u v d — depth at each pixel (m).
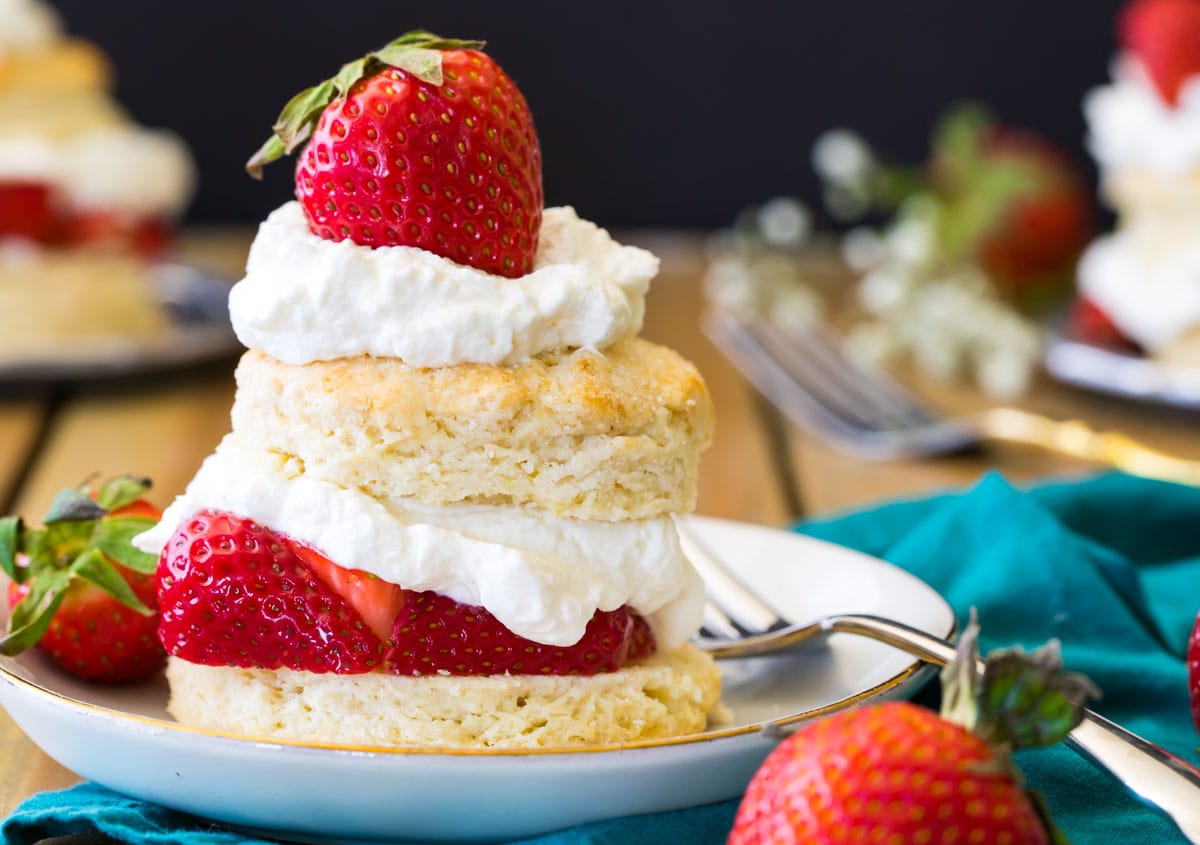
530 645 0.45
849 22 1.37
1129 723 0.50
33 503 0.62
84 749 0.44
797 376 0.83
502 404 0.45
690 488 0.47
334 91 0.45
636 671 0.46
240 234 1.27
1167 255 0.82
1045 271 0.99
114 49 1.32
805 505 0.65
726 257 1.23
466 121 0.45
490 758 0.42
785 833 0.40
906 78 1.38
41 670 0.48
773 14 1.36
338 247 0.45
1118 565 0.54
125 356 0.76
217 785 0.43
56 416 0.74
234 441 0.46
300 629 0.45
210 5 1.31
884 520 0.58
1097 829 0.44
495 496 0.46
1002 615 0.53
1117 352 0.83
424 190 0.45
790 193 1.40
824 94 1.38
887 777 0.40
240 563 0.45
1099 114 0.85
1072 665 0.50
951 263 0.95
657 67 1.37
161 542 0.46
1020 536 0.54
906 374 0.90
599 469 0.45
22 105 0.87
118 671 0.48
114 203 0.87
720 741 0.43
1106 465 0.70
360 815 0.43
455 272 0.45
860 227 1.39
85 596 0.47
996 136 1.05
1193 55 0.79
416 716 0.45
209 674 0.46
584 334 0.46
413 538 0.45
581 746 0.43
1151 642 0.52
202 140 1.34
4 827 0.44
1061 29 1.37
